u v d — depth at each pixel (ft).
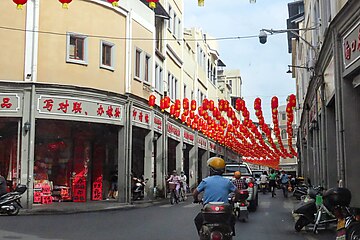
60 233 36.58
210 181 25.76
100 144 73.56
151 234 36.65
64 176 68.64
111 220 46.60
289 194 100.42
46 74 60.44
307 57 83.66
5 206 50.29
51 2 61.82
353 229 29.63
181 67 105.91
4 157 63.57
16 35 59.36
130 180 68.74
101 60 66.08
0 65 58.44
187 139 107.14
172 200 72.59
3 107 58.29
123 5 70.08
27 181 57.47
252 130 92.43
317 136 68.90
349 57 39.47
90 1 65.21
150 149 78.84
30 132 58.39
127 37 70.90
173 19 100.68
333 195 30.96
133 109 71.51
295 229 39.32
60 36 61.98
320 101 61.16
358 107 40.96
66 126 68.49
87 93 63.31
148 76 79.36
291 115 78.89
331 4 47.19
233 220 25.30
